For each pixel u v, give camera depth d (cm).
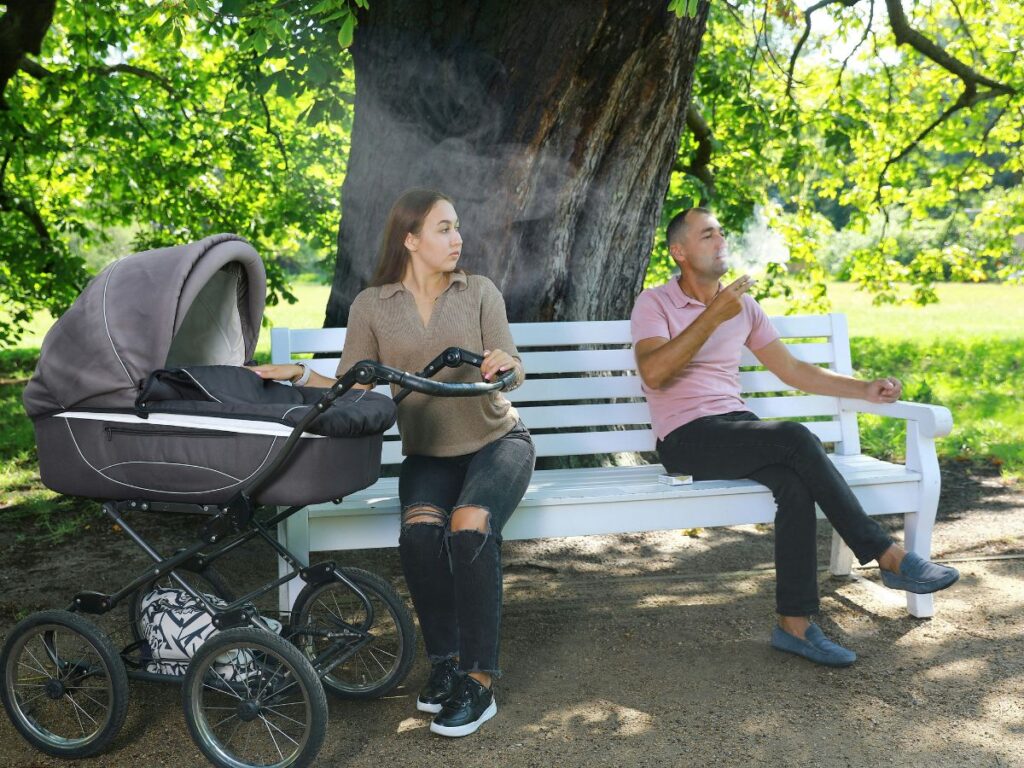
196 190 1100
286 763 247
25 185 1088
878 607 370
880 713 283
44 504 546
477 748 267
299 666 244
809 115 952
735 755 260
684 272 383
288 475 250
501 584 279
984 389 966
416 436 306
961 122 1056
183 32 413
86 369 255
